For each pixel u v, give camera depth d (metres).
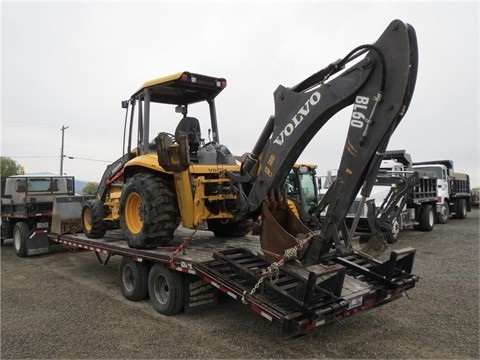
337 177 3.89
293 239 4.09
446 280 6.67
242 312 5.12
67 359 3.94
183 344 4.21
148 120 6.11
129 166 6.02
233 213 5.39
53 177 11.30
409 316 5.00
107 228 7.33
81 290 6.41
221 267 4.58
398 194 6.01
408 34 3.54
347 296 4.05
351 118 3.78
